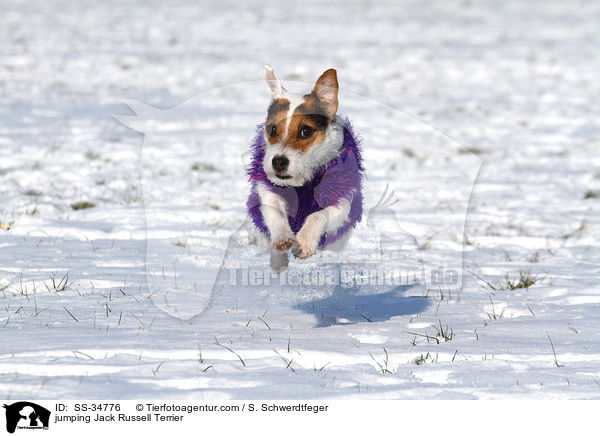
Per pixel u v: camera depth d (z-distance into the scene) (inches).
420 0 2294.5
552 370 205.6
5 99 783.1
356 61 1146.7
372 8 2003.0
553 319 259.6
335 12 1870.1
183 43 1269.7
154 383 187.9
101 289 284.2
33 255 327.6
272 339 230.5
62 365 196.1
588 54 1290.6
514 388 191.5
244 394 182.9
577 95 959.6
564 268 344.5
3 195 440.5
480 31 1583.4
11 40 1189.1
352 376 197.8
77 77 934.4
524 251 379.2
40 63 1010.1
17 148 575.5
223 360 209.9
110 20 1523.1
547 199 507.8
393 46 1325.0
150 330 234.8
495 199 502.6
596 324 251.9
